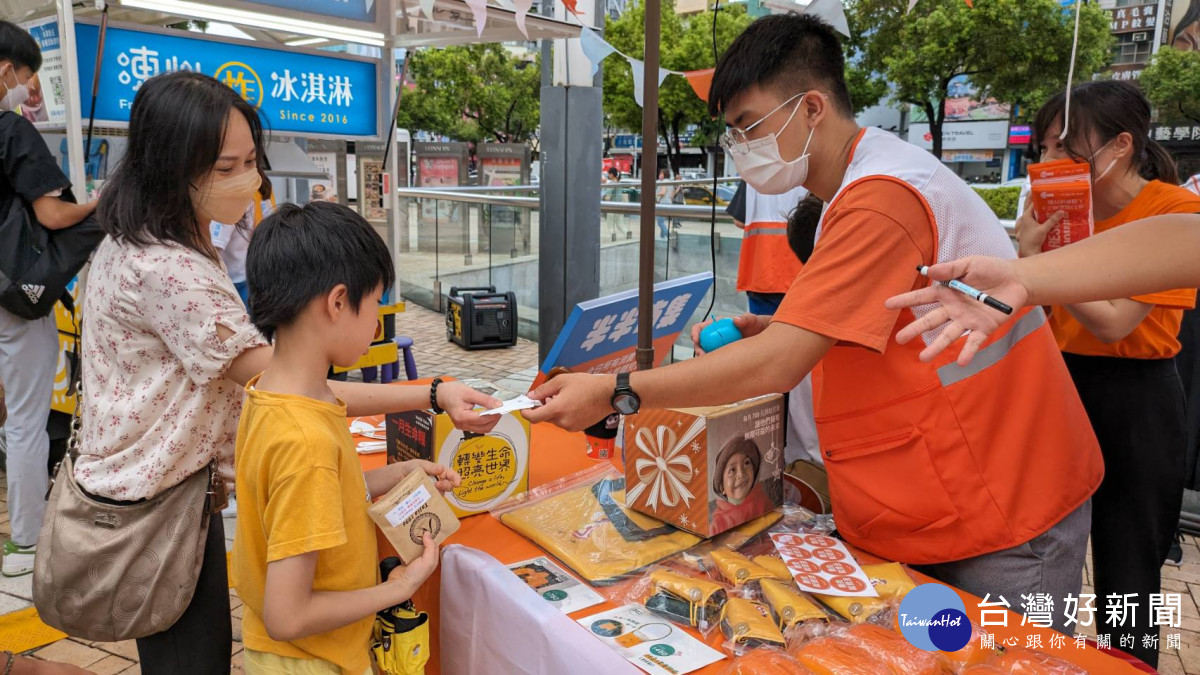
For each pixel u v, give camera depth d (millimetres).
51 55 2973
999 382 1325
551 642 1205
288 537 1110
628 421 1545
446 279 8078
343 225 1197
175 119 1326
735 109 1419
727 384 1247
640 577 1355
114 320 1403
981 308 991
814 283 1257
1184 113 18672
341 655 1246
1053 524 1361
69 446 1565
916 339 1311
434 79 22922
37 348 2715
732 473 1469
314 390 1229
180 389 1411
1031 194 1757
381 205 4547
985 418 1321
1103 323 1686
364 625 1287
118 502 1430
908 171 1275
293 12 3102
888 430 1357
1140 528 2002
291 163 3826
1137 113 1827
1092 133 1832
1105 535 2051
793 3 1710
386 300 4680
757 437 1508
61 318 3410
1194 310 2777
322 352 1219
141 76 3230
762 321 1739
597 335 1735
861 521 1433
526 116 24734
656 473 1510
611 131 36781
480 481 1608
